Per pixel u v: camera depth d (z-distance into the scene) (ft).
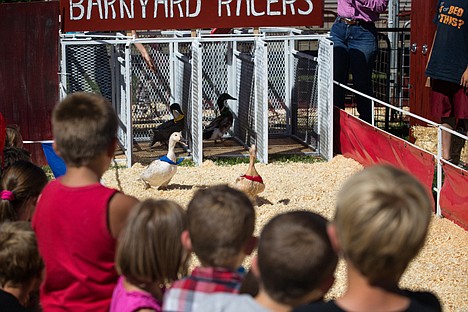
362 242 9.91
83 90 46.65
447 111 41.73
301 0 45.75
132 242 13.04
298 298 10.96
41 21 44.06
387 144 39.60
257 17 45.75
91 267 14.34
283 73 53.21
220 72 53.83
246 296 11.20
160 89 52.16
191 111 46.93
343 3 50.34
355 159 44.88
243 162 46.16
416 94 49.37
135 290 13.41
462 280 27.86
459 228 32.96
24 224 15.40
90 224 14.19
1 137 25.41
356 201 10.01
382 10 49.90
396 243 9.82
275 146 50.01
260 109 45.93
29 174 18.04
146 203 13.37
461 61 40.29
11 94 44.39
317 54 51.24
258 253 11.19
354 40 50.37
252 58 47.91
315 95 48.65
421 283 27.58
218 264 12.42
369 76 50.90
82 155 14.51
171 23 45.39
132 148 45.44
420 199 10.03
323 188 39.81
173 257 13.12
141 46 48.32
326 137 46.55
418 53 49.06
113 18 45.01
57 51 44.27
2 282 15.10
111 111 14.89
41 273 15.31
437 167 34.78
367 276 10.17
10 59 44.14
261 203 37.06
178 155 47.78
